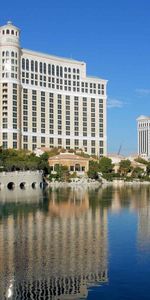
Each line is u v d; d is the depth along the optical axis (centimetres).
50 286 3975
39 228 7006
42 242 5756
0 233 6469
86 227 7150
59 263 4656
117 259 4856
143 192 17512
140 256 5000
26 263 4650
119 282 4109
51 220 8038
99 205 11206
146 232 6662
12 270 4394
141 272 4394
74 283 4050
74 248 5378
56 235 6319
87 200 12888
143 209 10156
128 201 12550
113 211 9706
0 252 5134
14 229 6875
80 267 4525
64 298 3716
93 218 8394
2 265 4559
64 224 7488
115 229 6944
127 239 6028
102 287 3984
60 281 4100
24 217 8488
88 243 5709
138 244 5678
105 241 5875
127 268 4522
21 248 5359
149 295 3819
